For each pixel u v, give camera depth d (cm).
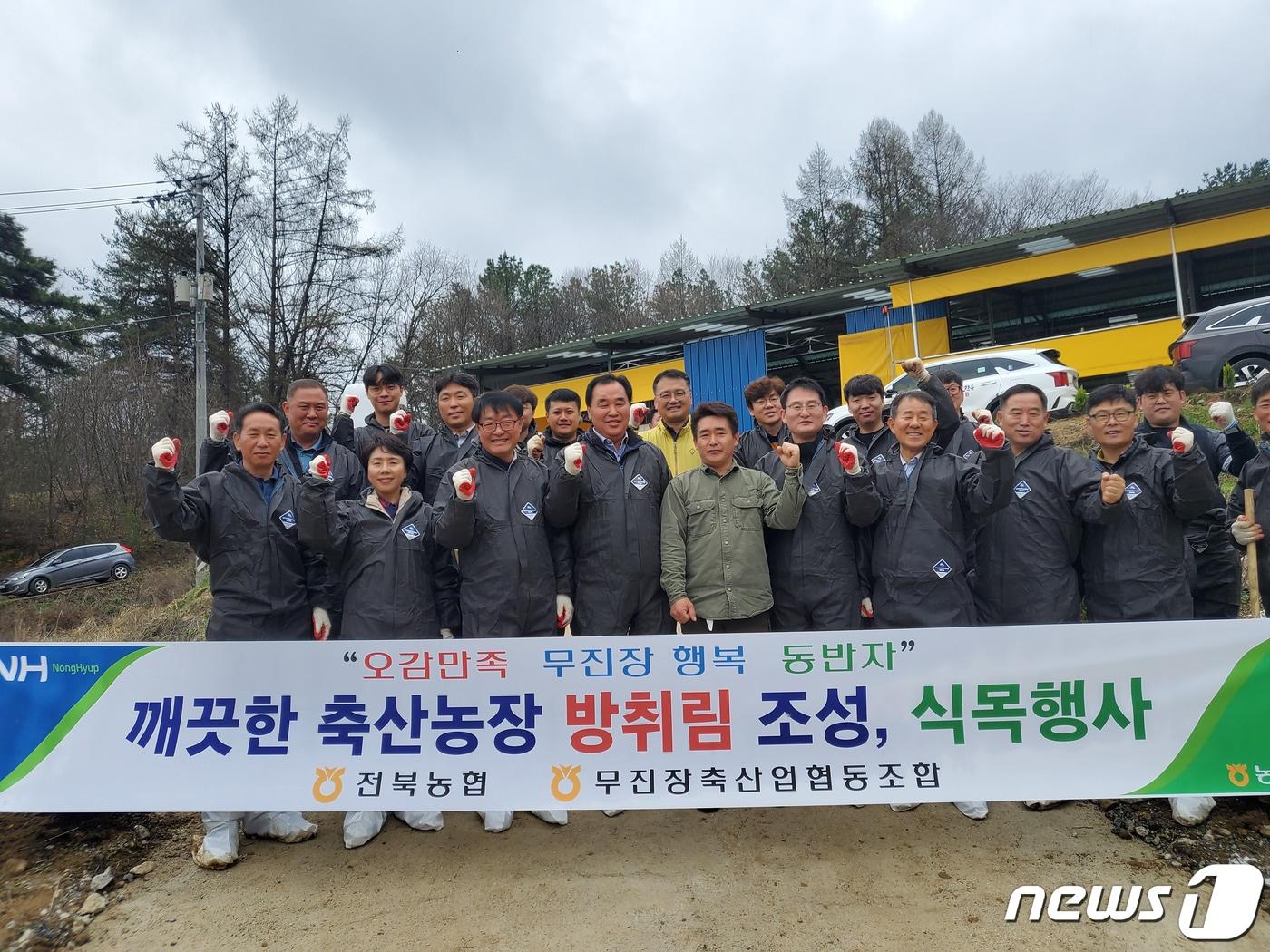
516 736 308
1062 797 299
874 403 397
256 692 312
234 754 309
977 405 1093
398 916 270
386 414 464
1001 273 1361
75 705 313
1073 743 303
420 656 311
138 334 2711
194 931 264
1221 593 373
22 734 312
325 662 311
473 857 308
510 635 324
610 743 307
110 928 267
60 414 2458
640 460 362
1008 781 301
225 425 363
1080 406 1023
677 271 4175
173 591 1541
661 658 308
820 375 2042
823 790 302
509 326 3562
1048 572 334
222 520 315
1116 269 1430
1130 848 301
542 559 334
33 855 309
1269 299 886
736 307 1641
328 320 2812
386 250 2923
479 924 265
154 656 313
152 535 2406
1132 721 303
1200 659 303
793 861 300
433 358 3097
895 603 332
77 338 2739
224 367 2681
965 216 3459
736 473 354
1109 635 305
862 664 307
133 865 306
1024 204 3662
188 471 2494
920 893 277
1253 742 300
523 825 333
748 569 341
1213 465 423
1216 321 909
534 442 401
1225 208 1170
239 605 316
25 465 2352
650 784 304
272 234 2783
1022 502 341
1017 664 305
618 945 253
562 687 309
